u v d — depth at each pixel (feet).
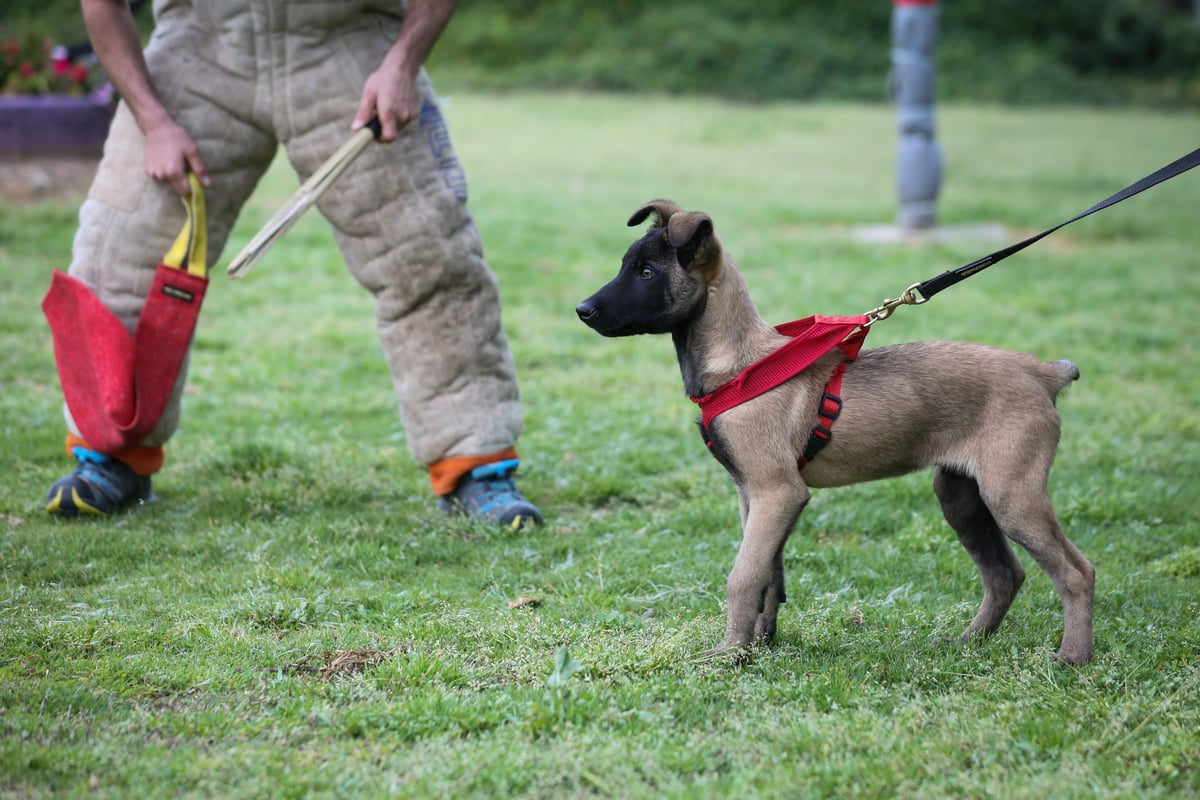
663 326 15.35
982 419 15.10
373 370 29.68
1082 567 15.17
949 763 12.26
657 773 12.02
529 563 18.74
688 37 111.34
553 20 114.83
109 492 19.99
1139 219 54.24
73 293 18.94
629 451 24.50
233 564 18.25
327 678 14.30
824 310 35.60
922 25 47.16
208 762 11.89
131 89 18.61
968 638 16.01
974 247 46.34
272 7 18.67
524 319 34.71
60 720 12.72
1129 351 33.01
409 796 11.48
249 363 29.53
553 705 13.15
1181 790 11.92
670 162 67.67
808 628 16.33
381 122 18.38
